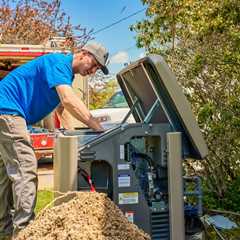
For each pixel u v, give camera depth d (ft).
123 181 12.84
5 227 15.39
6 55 33.37
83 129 15.57
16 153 14.12
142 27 24.32
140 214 12.91
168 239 13.05
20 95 14.55
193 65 20.92
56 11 63.67
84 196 11.93
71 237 10.90
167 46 22.93
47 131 30.83
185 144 13.21
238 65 20.31
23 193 13.89
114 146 12.82
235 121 20.26
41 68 14.44
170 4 22.80
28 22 61.16
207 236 15.28
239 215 18.21
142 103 15.05
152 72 13.34
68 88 13.75
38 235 11.31
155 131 13.04
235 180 21.35
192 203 14.73
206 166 20.95
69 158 12.39
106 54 14.40
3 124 14.20
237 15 19.61
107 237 11.10
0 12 61.05
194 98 21.26
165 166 13.05
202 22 20.75
